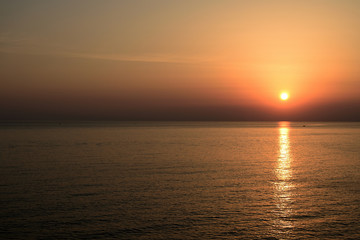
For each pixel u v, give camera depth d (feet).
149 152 177.47
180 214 65.36
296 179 99.86
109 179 98.84
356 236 54.70
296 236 54.80
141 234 55.36
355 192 82.69
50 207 69.15
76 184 91.45
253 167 124.36
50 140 266.77
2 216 63.16
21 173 108.47
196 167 123.75
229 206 70.74
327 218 63.10
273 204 72.23
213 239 53.62
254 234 55.67
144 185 90.53
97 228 57.72
